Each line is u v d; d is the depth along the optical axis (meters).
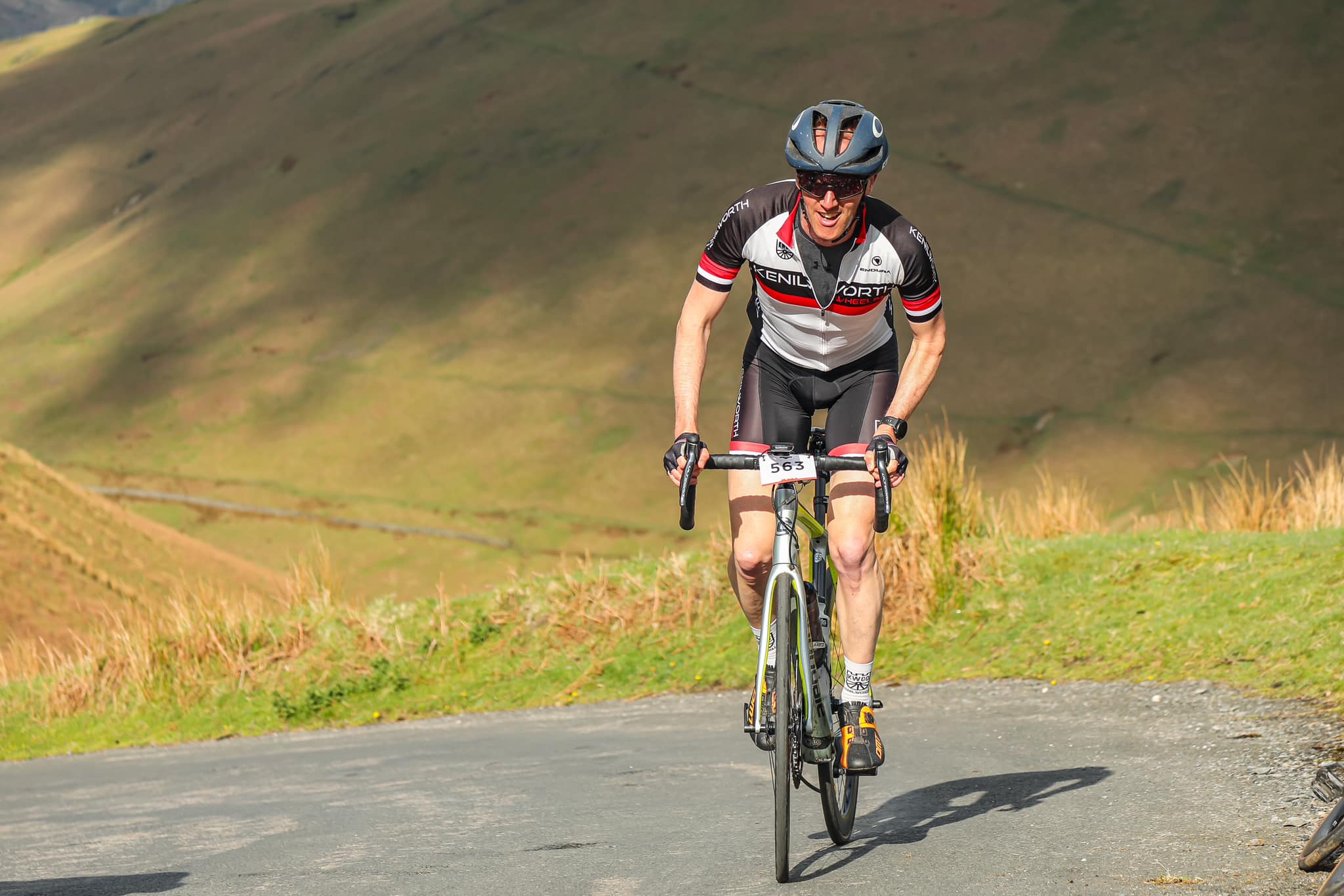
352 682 11.39
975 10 70.69
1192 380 47.59
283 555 48.06
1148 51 64.75
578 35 80.25
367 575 45.97
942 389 49.41
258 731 11.07
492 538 47.91
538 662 11.09
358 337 64.25
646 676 10.48
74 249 85.69
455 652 11.45
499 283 64.06
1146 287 52.47
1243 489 11.70
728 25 75.81
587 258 63.47
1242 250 53.56
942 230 56.84
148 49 112.25
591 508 49.41
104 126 100.88
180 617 12.84
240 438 59.31
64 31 127.94
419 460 54.53
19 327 74.31
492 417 55.78
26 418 64.88
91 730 11.80
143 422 62.53
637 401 54.81
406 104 80.75
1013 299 53.03
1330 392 45.97
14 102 109.06
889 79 67.25
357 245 70.81
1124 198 57.28
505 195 69.38
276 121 87.38
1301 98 60.12
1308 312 49.97
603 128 71.12
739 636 10.70
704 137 67.94
